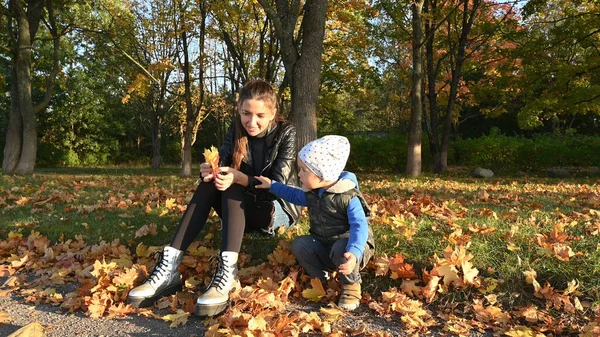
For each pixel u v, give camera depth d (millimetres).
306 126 8320
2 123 28641
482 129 29531
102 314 2545
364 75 17906
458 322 2447
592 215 4527
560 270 2791
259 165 3094
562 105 13898
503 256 3020
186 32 14094
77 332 2330
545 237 3326
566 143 18031
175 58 18344
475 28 15391
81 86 29016
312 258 2803
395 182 10922
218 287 2527
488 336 2338
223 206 2717
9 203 5984
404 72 17969
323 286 2857
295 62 8625
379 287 2838
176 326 2398
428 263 2988
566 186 9297
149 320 2492
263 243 3408
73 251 3645
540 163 17531
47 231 4062
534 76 14070
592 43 13594
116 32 15453
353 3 12867
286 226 3373
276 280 2934
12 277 3152
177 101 23641
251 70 16938
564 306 2506
